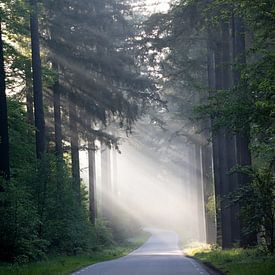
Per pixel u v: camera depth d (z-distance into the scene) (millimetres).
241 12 19516
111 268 26891
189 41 35656
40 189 30625
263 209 22562
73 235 35219
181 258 35812
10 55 34781
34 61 33312
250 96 18984
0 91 28203
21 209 26766
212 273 22797
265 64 17984
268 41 20844
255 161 30859
